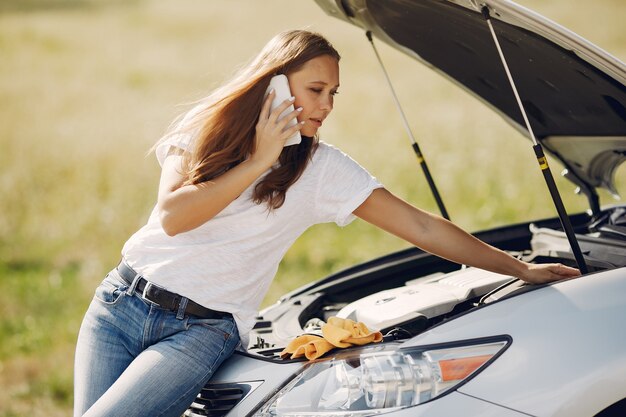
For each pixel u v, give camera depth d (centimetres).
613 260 287
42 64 1995
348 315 291
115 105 1573
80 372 262
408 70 1727
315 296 336
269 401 238
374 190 260
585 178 368
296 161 254
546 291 232
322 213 262
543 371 215
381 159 1106
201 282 252
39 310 672
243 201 253
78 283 740
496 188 929
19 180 1104
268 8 2586
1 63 2016
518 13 239
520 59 293
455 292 286
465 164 1053
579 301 225
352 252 768
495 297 262
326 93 253
